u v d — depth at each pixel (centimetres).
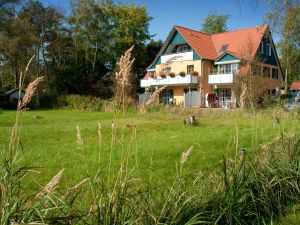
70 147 1075
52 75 4934
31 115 2719
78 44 5072
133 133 337
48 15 4944
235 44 4291
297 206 485
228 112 2397
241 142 1096
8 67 4619
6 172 259
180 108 2633
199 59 4184
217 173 464
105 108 3431
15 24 4397
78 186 309
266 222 438
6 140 1147
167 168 757
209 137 1277
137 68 5928
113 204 298
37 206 261
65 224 262
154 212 343
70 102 3925
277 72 4488
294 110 848
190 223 333
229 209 404
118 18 5672
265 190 463
